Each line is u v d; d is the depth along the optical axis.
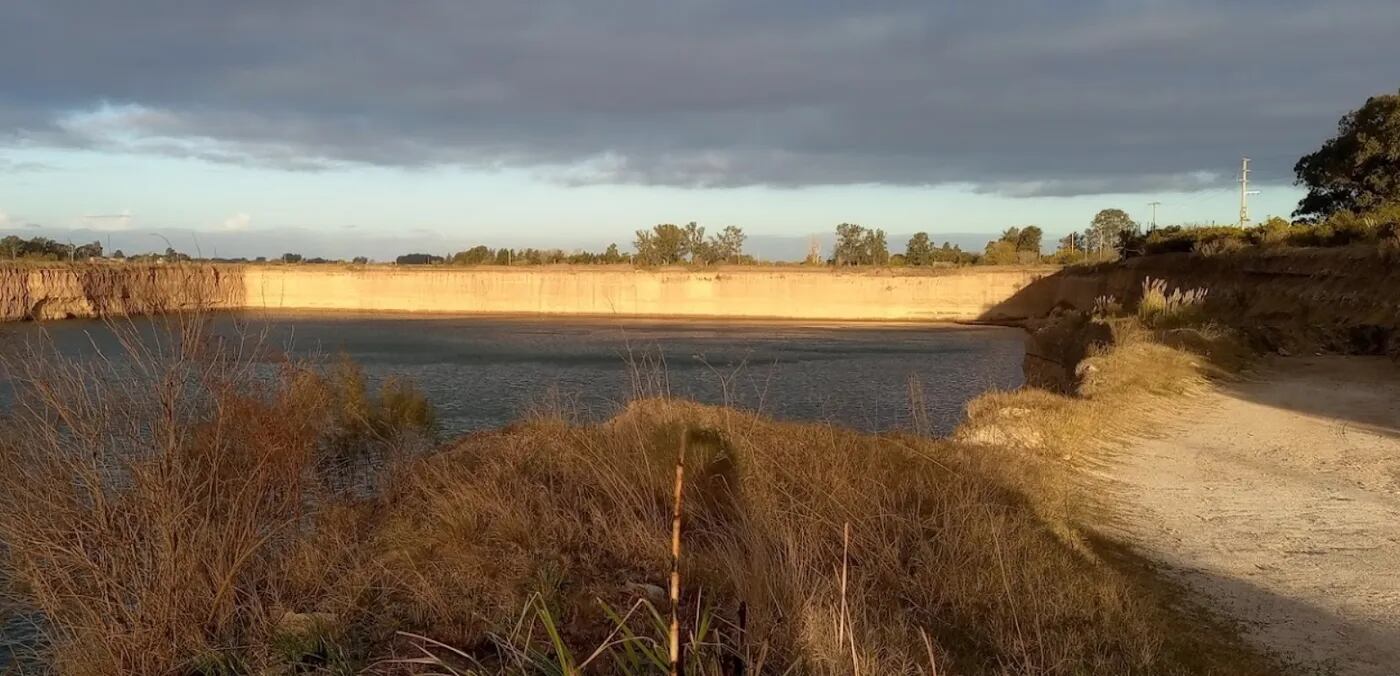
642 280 101.12
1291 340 22.38
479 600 5.33
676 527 3.01
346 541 6.38
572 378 35.88
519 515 6.64
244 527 5.67
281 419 6.82
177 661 4.90
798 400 26.22
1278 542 7.23
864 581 5.42
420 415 14.62
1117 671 4.41
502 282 103.38
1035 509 7.32
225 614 5.20
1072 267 84.38
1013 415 11.73
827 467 7.36
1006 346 59.16
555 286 102.25
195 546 5.34
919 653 4.51
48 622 5.66
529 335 66.38
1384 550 6.95
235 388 6.43
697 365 39.62
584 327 78.00
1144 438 11.91
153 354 5.88
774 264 118.75
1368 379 17.52
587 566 5.88
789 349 54.84
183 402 5.98
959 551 5.96
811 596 4.71
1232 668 4.62
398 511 7.49
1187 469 10.07
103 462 5.48
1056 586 5.40
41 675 5.29
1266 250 32.56
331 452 10.42
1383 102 43.97
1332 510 8.23
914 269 99.69
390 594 5.57
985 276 94.31
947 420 22.50
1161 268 44.66
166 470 5.47
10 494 5.27
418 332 69.06
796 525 6.12
